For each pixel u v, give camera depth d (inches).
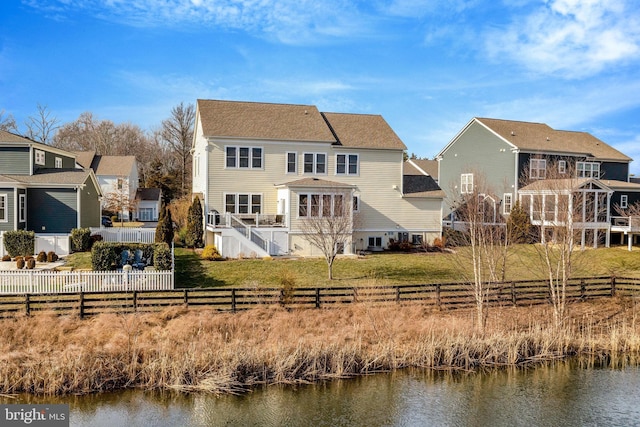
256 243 1180.5
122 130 3326.8
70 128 3206.2
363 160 1353.3
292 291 816.3
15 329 673.6
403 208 1384.1
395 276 1034.1
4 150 1267.2
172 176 2623.0
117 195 2046.0
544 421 538.0
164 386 594.2
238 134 1252.5
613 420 542.9
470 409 562.3
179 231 1487.5
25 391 574.2
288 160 1298.0
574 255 1311.5
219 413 542.3
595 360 718.5
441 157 1887.3
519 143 1616.6
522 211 1439.5
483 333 731.4
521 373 669.3
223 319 740.7
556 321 792.3
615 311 917.8
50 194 1237.1
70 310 737.0
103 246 906.7
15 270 935.7
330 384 622.5
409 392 604.4
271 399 578.9
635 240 1578.5
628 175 1830.7
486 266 1120.8
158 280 846.5
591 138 1899.6
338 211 1104.2
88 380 582.9
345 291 902.4
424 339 723.4
